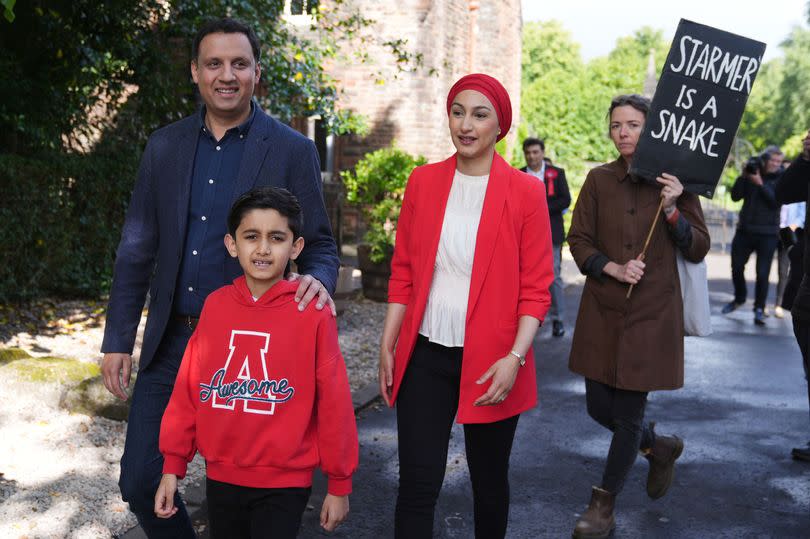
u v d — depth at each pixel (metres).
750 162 10.49
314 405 2.62
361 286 11.45
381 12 15.65
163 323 2.92
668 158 3.97
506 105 3.11
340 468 2.58
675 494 4.77
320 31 11.34
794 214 11.11
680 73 3.96
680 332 4.05
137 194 3.04
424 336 3.18
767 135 60.88
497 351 3.09
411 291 3.29
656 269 4.01
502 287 3.10
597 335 4.09
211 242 2.93
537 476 5.01
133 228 3.04
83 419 5.27
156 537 2.97
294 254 2.64
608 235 4.10
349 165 16.16
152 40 9.66
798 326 4.76
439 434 3.16
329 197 15.28
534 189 3.15
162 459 2.92
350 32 11.32
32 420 5.18
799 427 6.19
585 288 4.17
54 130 8.91
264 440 2.52
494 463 3.23
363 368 7.29
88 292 9.36
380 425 5.86
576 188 24.20
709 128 3.99
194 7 9.25
